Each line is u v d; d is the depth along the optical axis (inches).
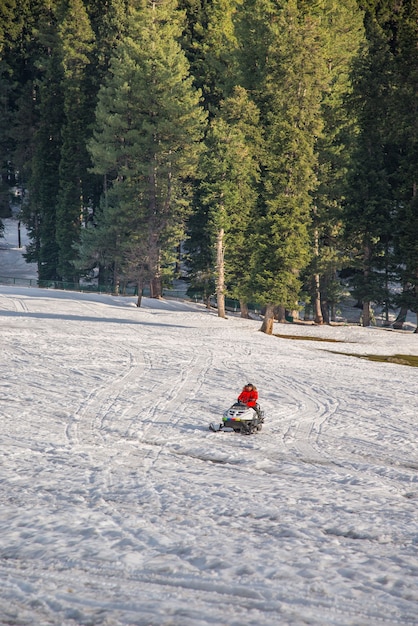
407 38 3998.5
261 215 3941.9
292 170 3326.8
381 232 3917.3
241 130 4163.4
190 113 4500.5
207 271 4320.9
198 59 5388.8
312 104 3946.9
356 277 4015.8
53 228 5639.8
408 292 3826.3
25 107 6820.9
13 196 7460.6
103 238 4798.2
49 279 5679.1
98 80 5605.3
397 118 3988.7
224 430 1009.5
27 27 7657.5
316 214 4094.5
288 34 4035.4
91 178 5610.2
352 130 4340.6
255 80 4606.3
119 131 4778.5
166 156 4483.3
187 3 6250.0
